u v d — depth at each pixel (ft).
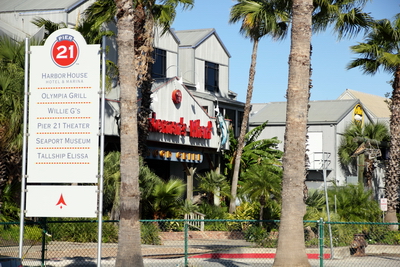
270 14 73.46
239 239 78.07
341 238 64.44
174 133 89.20
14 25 89.76
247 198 82.84
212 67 125.59
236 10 78.84
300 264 40.22
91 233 61.77
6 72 56.08
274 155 117.39
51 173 37.73
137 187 39.09
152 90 86.58
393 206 83.41
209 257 56.44
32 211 37.73
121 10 39.83
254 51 103.76
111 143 80.74
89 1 90.33
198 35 123.75
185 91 94.38
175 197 77.20
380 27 84.53
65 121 37.83
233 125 120.37
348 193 74.02
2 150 55.31
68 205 37.50
